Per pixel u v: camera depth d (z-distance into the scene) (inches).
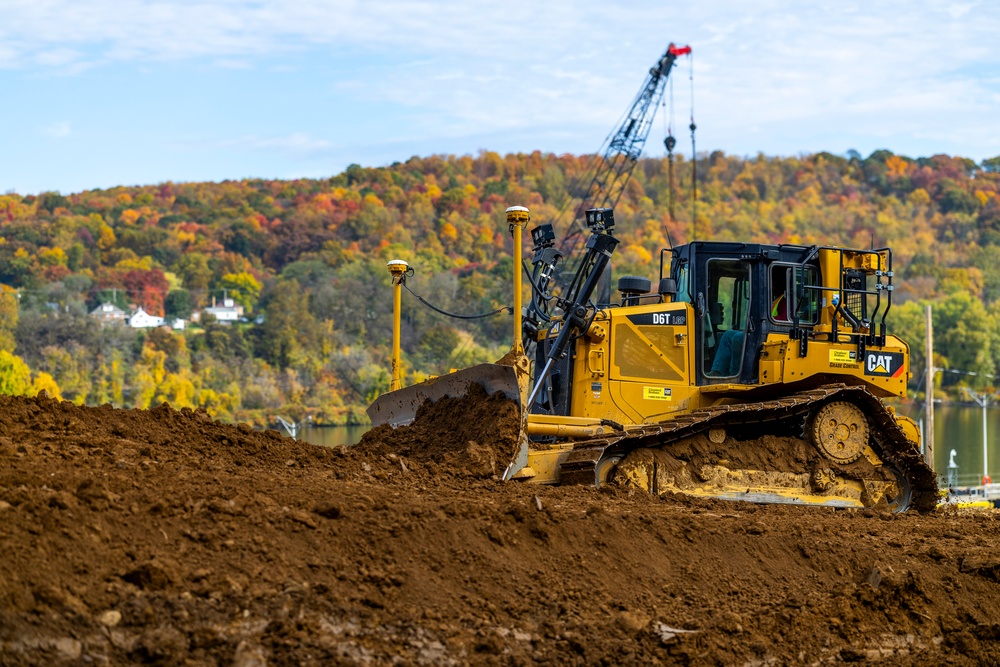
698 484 548.4
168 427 450.0
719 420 556.4
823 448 571.5
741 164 6525.6
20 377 2687.0
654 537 402.3
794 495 561.9
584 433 528.7
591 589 356.5
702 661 332.5
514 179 5605.3
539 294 585.3
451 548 347.9
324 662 282.4
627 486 519.8
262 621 289.6
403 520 352.2
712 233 5295.3
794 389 582.9
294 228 4970.5
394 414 598.2
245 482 367.2
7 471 323.9
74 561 286.0
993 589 422.6
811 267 593.3
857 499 577.9
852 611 384.8
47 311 3634.4
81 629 267.9
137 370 3137.3
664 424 538.0
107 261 4822.8
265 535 324.2
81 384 2977.4
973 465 2541.8
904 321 4018.2
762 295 581.3
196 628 280.2
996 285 5378.9
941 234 6220.5
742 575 398.6
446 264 4411.9
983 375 3774.6
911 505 589.3
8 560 275.3
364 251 4690.0
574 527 385.1
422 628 306.7
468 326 3417.8
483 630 313.6
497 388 513.0
